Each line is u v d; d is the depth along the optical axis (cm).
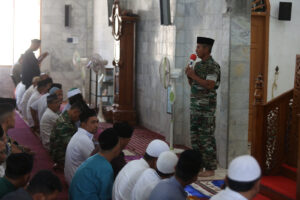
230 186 276
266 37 926
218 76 656
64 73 1552
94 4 1495
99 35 1434
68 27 1543
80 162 533
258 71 933
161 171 365
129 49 1102
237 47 709
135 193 367
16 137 919
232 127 718
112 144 414
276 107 600
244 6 705
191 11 842
